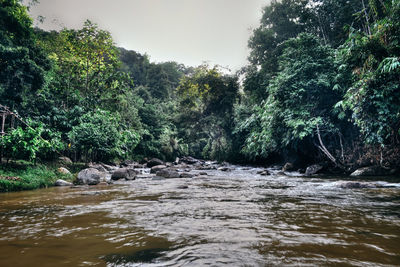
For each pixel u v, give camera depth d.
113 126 14.49
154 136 36.44
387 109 7.90
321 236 2.06
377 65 8.12
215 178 10.03
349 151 12.74
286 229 2.31
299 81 12.64
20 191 6.07
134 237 2.09
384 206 3.55
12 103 12.38
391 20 7.96
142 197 4.66
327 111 13.28
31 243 1.95
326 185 6.49
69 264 1.50
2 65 12.35
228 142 29.38
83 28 18.70
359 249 1.74
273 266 1.43
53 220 2.79
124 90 20.28
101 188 6.44
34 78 13.68
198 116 29.61
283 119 14.26
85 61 19.30
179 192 5.42
